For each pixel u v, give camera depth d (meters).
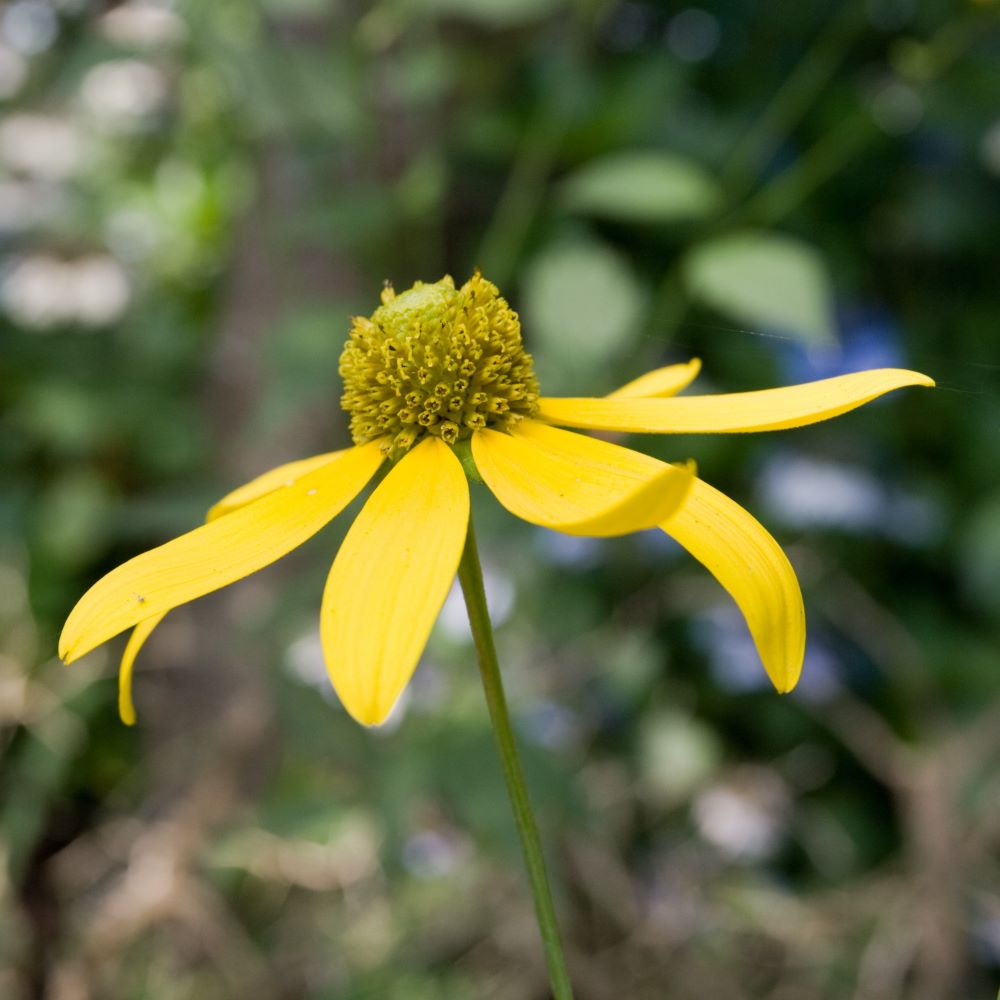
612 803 0.30
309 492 0.15
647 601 0.33
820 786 0.32
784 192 0.29
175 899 0.27
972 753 0.26
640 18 0.43
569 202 0.26
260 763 0.29
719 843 0.30
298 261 0.32
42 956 0.28
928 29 0.38
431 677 0.28
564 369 0.25
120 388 0.39
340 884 0.28
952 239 0.40
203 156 0.42
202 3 0.27
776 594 0.13
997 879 0.25
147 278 0.42
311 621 0.26
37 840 0.31
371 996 0.27
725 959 0.27
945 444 0.37
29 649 0.33
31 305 0.39
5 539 0.36
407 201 0.29
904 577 0.36
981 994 0.25
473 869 0.28
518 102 0.33
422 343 0.15
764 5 0.43
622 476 0.14
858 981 0.26
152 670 0.34
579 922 0.27
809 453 0.36
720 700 0.33
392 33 0.28
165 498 0.26
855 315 0.39
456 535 0.13
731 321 0.34
